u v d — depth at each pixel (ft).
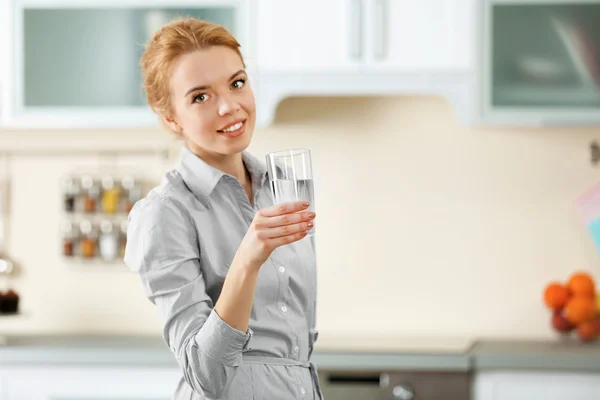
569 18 11.71
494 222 13.05
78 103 12.36
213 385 5.02
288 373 5.60
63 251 13.38
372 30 11.80
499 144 13.03
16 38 12.37
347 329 13.23
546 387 11.19
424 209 13.12
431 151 13.10
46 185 13.61
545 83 11.76
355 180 13.19
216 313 4.91
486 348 11.83
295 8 11.88
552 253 12.97
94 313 13.51
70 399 11.60
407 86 11.79
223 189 5.74
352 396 11.23
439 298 13.10
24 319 13.60
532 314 13.00
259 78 11.92
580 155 12.92
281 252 5.71
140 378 11.51
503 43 11.76
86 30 12.32
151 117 12.30
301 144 13.21
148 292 5.45
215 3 12.02
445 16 11.75
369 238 13.19
